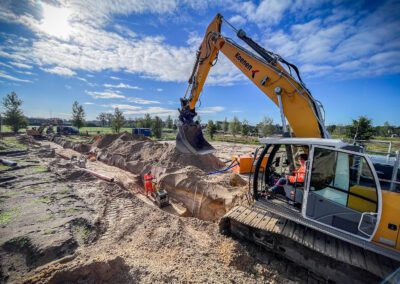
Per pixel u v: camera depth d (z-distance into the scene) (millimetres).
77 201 7344
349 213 3670
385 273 3330
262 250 4902
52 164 12344
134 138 21594
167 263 4203
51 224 5551
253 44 5535
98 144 20984
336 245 3949
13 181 8922
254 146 29797
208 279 3785
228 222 5465
